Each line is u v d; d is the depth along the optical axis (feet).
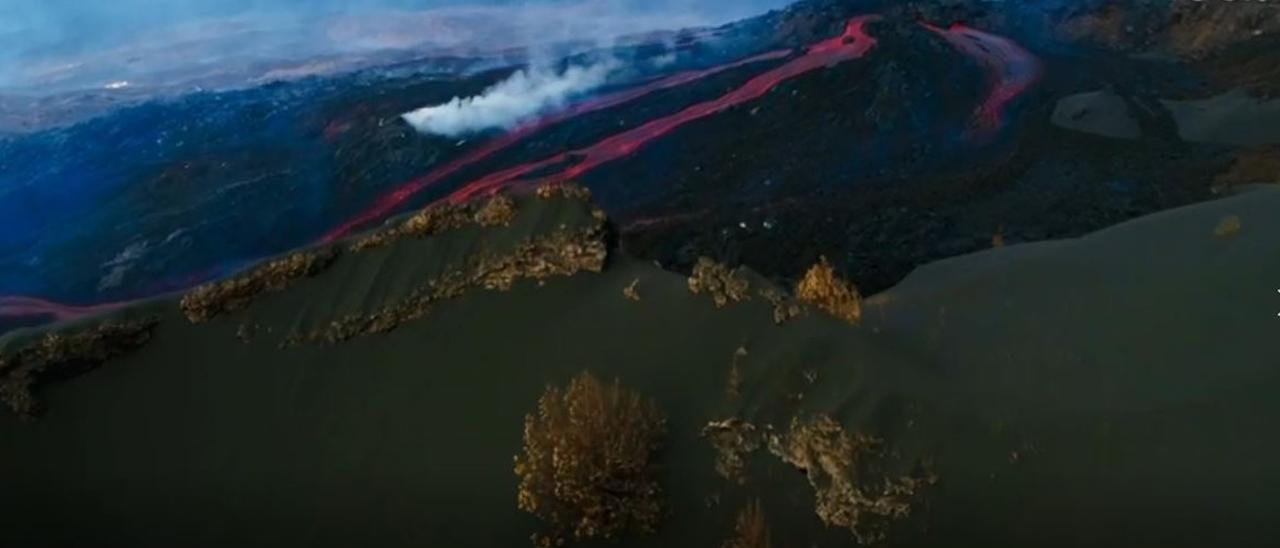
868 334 37.37
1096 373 34.94
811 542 28.07
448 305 38.83
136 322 38.50
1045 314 40.73
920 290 46.96
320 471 32.89
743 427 31.81
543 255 39.73
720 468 30.73
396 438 33.81
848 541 27.99
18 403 35.81
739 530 28.30
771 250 80.38
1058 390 33.83
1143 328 37.99
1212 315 38.32
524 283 39.50
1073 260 47.55
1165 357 35.55
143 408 35.83
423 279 39.29
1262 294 39.37
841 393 32.63
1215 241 46.57
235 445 34.24
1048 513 27.89
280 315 38.81
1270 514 27.17
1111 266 45.83
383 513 30.89
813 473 30.07
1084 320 39.73
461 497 31.04
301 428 34.65
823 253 78.95
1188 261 44.60
